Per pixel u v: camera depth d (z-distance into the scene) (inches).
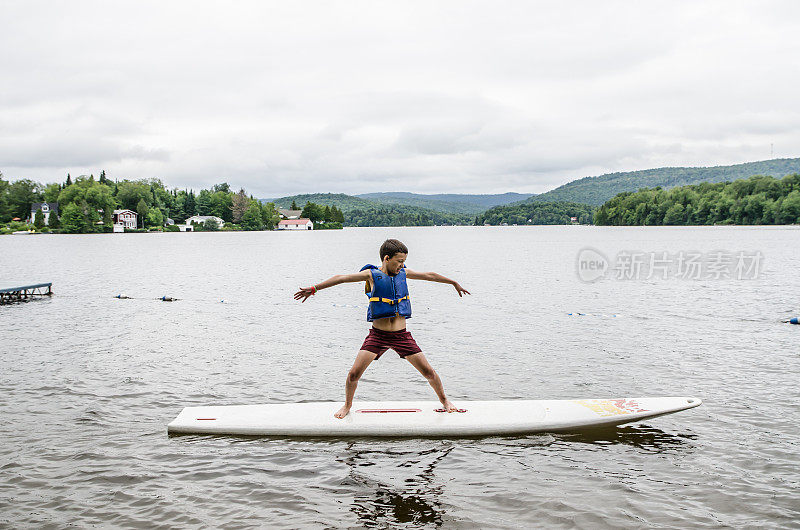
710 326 599.2
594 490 220.1
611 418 290.2
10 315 700.0
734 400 332.8
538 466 243.3
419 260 1898.4
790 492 215.8
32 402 330.3
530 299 842.8
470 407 303.7
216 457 252.8
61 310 743.7
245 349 490.3
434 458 252.7
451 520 197.8
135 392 352.8
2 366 420.8
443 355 463.5
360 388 363.3
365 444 268.8
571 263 1670.8
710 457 251.0
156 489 221.1
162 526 192.9
